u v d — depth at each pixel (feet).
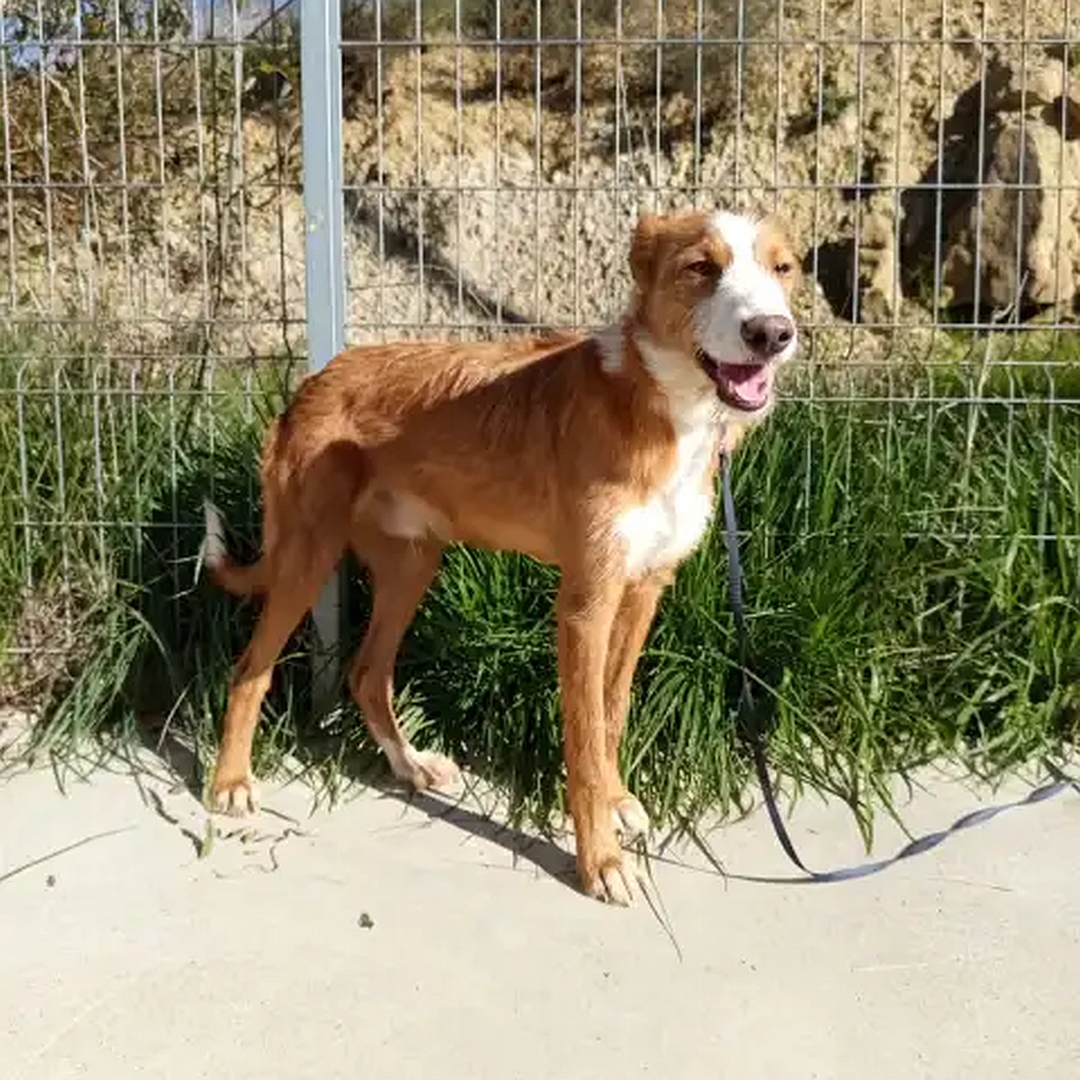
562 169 9.85
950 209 9.88
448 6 9.16
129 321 5.93
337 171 5.45
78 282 6.46
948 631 5.70
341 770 5.36
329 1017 3.85
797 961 4.13
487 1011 3.89
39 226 6.72
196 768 5.37
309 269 5.49
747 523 5.74
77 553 5.86
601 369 4.50
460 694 5.54
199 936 4.26
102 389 5.88
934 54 9.99
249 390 5.99
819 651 5.36
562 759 5.18
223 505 5.84
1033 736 5.41
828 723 5.44
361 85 9.64
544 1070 3.63
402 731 5.46
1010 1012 3.87
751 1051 3.71
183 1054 3.69
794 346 4.22
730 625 5.42
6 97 5.81
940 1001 3.92
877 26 10.02
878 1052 3.70
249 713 5.08
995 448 5.99
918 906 4.42
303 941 4.23
